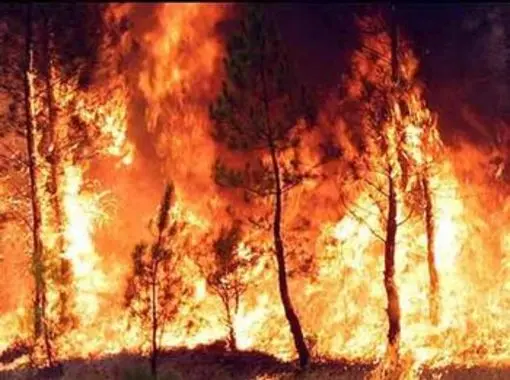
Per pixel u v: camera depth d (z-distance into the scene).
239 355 23.03
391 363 22.00
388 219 23.02
